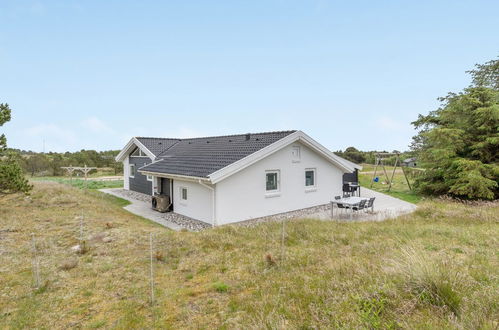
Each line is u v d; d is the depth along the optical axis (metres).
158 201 13.55
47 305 4.00
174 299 4.05
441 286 3.40
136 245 6.82
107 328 3.39
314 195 14.52
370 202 12.25
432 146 19.86
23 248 6.61
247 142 13.84
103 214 11.29
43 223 8.95
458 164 15.94
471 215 9.65
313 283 4.25
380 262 4.88
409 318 2.93
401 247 5.75
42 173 35.91
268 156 12.33
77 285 4.66
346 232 7.79
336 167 15.84
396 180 26.77
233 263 5.54
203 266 5.44
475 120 16.58
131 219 11.41
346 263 5.00
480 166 15.20
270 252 6.10
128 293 4.33
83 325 3.47
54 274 5.12
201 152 14.85
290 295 3.88
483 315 2.82
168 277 4.96
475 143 16.34
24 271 5.30
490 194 14.76
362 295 3.49
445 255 5.15
